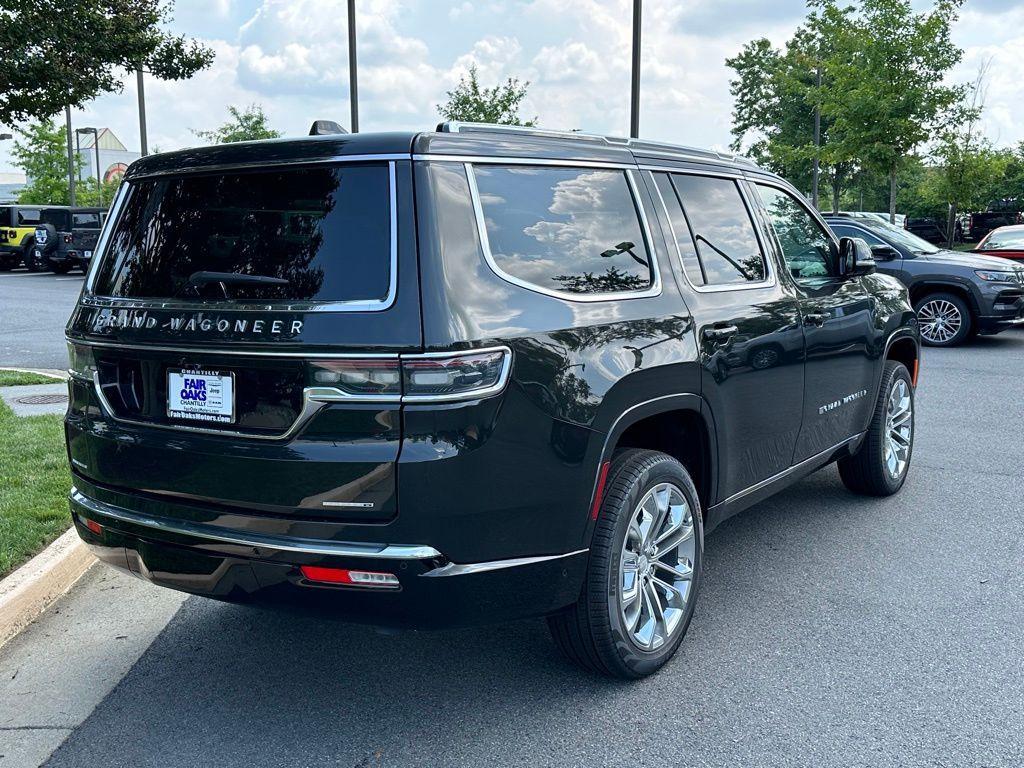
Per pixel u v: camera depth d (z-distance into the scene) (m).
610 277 3.41
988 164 23.09
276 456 2.84
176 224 3.21
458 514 2.79
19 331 15.01
